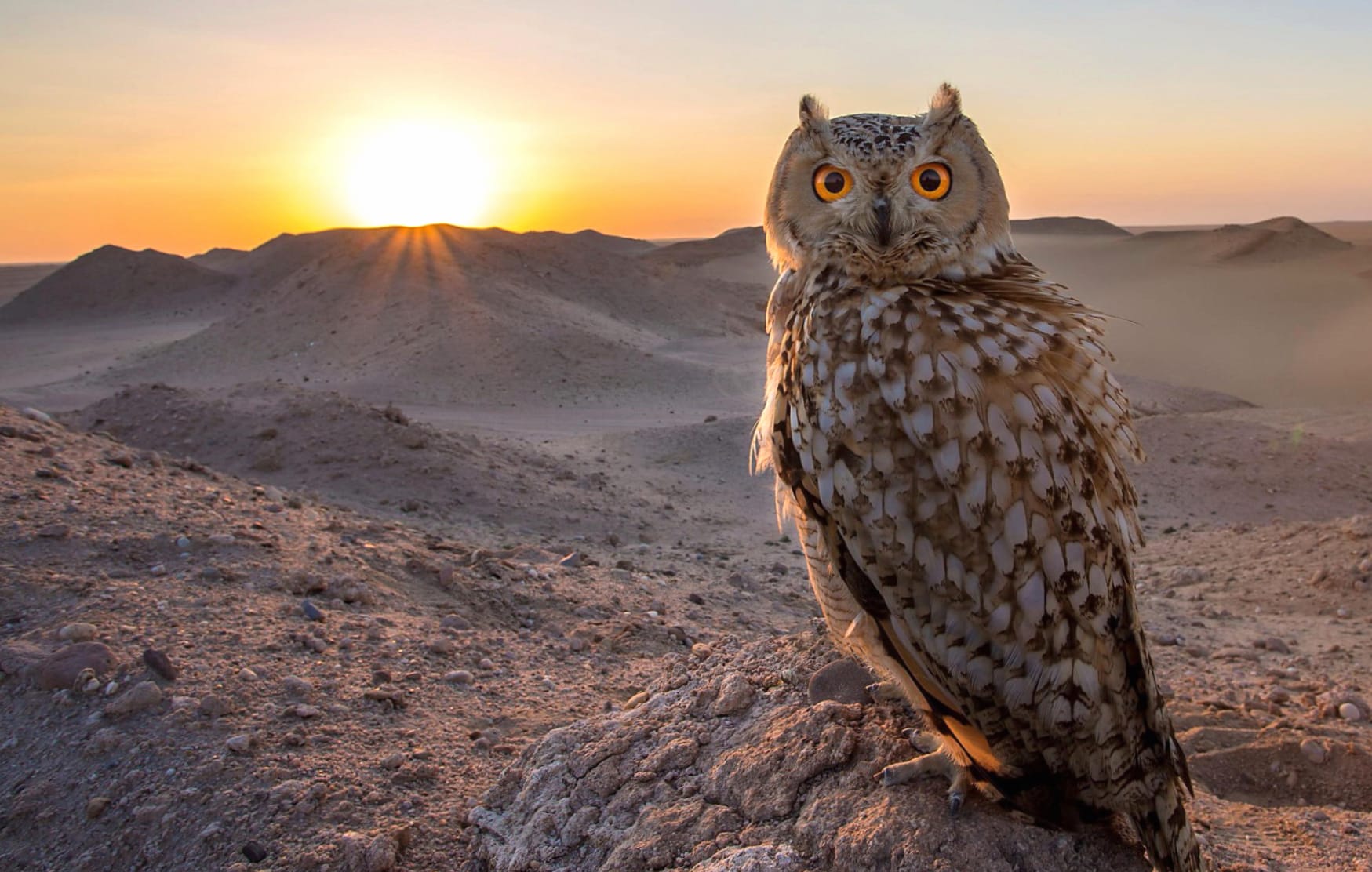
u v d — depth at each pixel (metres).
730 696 0.68
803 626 1.45
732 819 0.58
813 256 0.54
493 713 0.84
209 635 0.86
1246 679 1.41
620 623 1.18
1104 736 0.47
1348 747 0.94
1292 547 2.18
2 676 0.78
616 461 3.83
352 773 0.70
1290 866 0.69
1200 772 0.93
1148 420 4.54
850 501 0.46
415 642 0.95
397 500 2.43
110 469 1.32
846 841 0.53
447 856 0.63
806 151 0.55
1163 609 1.90
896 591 0.47
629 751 0.66
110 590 0.91
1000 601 0.45
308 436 2.79
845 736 0.60
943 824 0.53
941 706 0.50
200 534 1.10
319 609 0.98
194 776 0.67
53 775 0.68
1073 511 0.45
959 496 0.44
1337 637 1.69
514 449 3.28
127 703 0.74
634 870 0.57
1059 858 0.51
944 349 0.46
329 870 0.60
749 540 2.54
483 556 1.36
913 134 0.53
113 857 0.62
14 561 0.95
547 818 0.62
